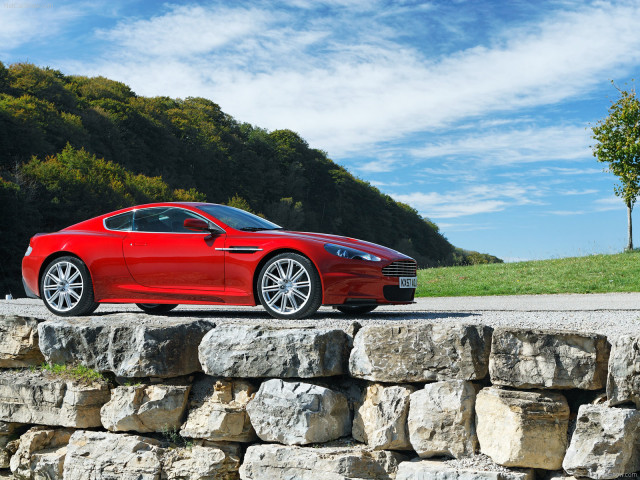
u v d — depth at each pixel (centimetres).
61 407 496
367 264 566
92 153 6275
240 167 9575
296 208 9344
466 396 395
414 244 11675
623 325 481
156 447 468
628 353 355
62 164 5153
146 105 8656
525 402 373
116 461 467
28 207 3916
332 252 563
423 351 407
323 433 426
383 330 423
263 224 652
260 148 10538
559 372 369
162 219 634
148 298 611
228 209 665
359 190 11525
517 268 1634
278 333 445
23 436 511
